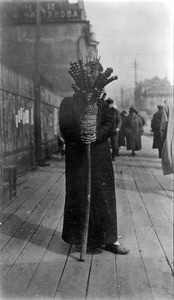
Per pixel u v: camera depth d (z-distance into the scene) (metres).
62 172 9.78
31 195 6.68
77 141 3.67
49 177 8.87
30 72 25.73
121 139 14.69
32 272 3.40
